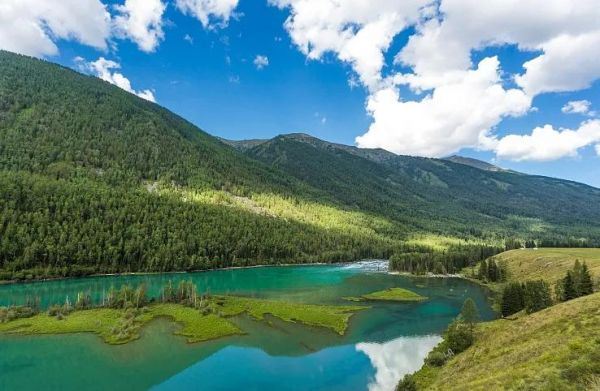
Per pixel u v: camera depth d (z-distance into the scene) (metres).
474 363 68.38
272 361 97.69
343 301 168.88
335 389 82.94
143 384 83.94
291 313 140.25
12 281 180.00
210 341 109.81
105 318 122.44
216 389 82.62
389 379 87.75
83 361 93.81
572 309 69.75
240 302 151.25
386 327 128.75
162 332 114.56
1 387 80.31
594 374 39.47
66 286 176.75
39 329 112.69
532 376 44.09
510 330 75.88
